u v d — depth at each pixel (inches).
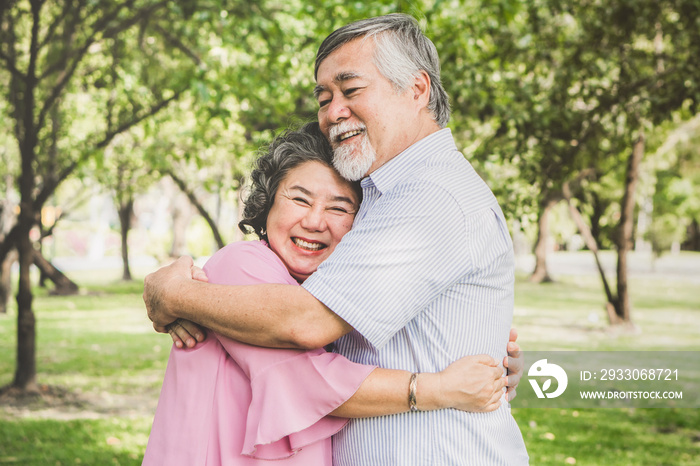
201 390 77.5
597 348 469.1
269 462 75.3
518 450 83.5
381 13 215.9
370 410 74.6
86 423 280.5
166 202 1540.4
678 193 984.3
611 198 836.6
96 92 423.8
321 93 86.3
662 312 698.2
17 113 335.0
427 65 84.6
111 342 487.2
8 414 294.4
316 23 276.4
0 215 682.8
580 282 972.6
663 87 253.3
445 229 74.3
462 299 77.4
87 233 1754.4
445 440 75.1
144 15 289.3
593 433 275.4
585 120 255.0
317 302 71.6
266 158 89.7
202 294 74.7
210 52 283.9
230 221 1346.0
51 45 335.3
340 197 85.9
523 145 244.2
